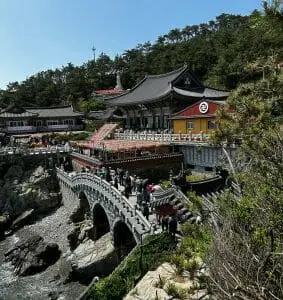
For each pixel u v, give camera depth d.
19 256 38.59
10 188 54.44
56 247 38.66
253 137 13.27
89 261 33.78
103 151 50.50
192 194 17.30
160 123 65.31
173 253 18.77
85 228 39.75
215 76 104.00
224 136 17.89
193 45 142.75
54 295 31.89
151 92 68.62
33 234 45.31
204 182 30.16
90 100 134.00
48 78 190.75
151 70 151.38
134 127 72.38
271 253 7.89
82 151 58.69
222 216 11.23
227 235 9.43
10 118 84.25
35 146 67.44
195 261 15.77
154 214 29.33
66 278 33.62
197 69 125.88
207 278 12.17
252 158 12.34
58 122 90.00
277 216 8.91
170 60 141.38
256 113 15.47
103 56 190.00
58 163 60.03
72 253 37.28
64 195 52.72
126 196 33.50
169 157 49.25
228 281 8.41
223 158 28.03
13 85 183.00
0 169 57.25
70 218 44.66
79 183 44.31
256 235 8.75
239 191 12.31
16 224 48.84
